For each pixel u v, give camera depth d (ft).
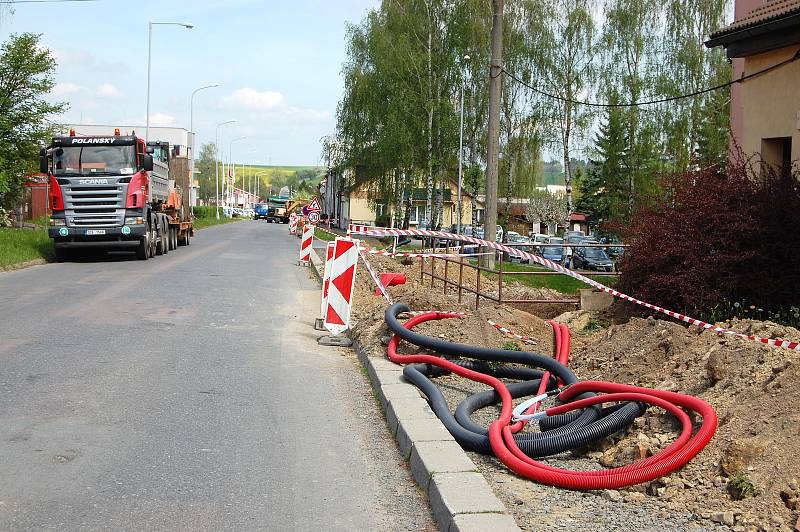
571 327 39.37
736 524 15.72
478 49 143.33
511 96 147.13
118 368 30.53
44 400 25.40
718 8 137.80
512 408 23.84
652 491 17.93
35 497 17.31
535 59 142.92
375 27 151.02
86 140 80.79
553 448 20.70
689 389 22.97
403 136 143.13
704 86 138.82
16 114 110.52
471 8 140.26
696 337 26.53
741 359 22.33
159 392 27.09
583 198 180.24
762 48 51.31
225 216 357.61
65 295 52.06
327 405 26.40
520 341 33.99
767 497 16.11
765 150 52.34
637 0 140.77
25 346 34.22
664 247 38.47
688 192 39.60
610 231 46.21
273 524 16.30
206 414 24.59
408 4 146.00
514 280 69.00
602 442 21.57
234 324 42.65
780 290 36.17
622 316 41.29
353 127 157.17
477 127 151.02
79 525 15.89
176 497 17.65
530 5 142.41
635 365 27.25
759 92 52.49
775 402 19.03
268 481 18.90
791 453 16.80
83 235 80.38
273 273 75.00
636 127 141.69
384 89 149.38
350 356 35.40
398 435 22.24
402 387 26.68
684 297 37.19
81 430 22.36
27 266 75.15
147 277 65.87
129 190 81.25
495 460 20.89
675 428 20.77
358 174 167.22
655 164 140.56
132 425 23.09
